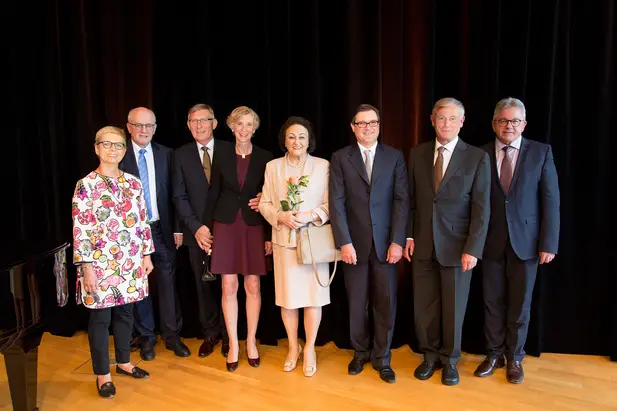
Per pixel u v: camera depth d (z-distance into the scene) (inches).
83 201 107.3
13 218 162.2
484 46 128.3
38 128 156.5
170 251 134.5
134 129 127.9
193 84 145.3
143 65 149.0
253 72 142.5
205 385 120.7
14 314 95.8
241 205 123.8
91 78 151.7
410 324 140.3
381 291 118.9
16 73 155.6
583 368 126.3
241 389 118.5
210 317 137.4
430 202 115.1
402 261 140.6
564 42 126.8
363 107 115.3
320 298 120.8
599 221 129.4
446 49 133.9
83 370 130.6
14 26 154.0
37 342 103.2
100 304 109.6
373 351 124.2
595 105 126.8
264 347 142.1
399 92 137.0
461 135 133.3
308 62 138.9
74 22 151.0
